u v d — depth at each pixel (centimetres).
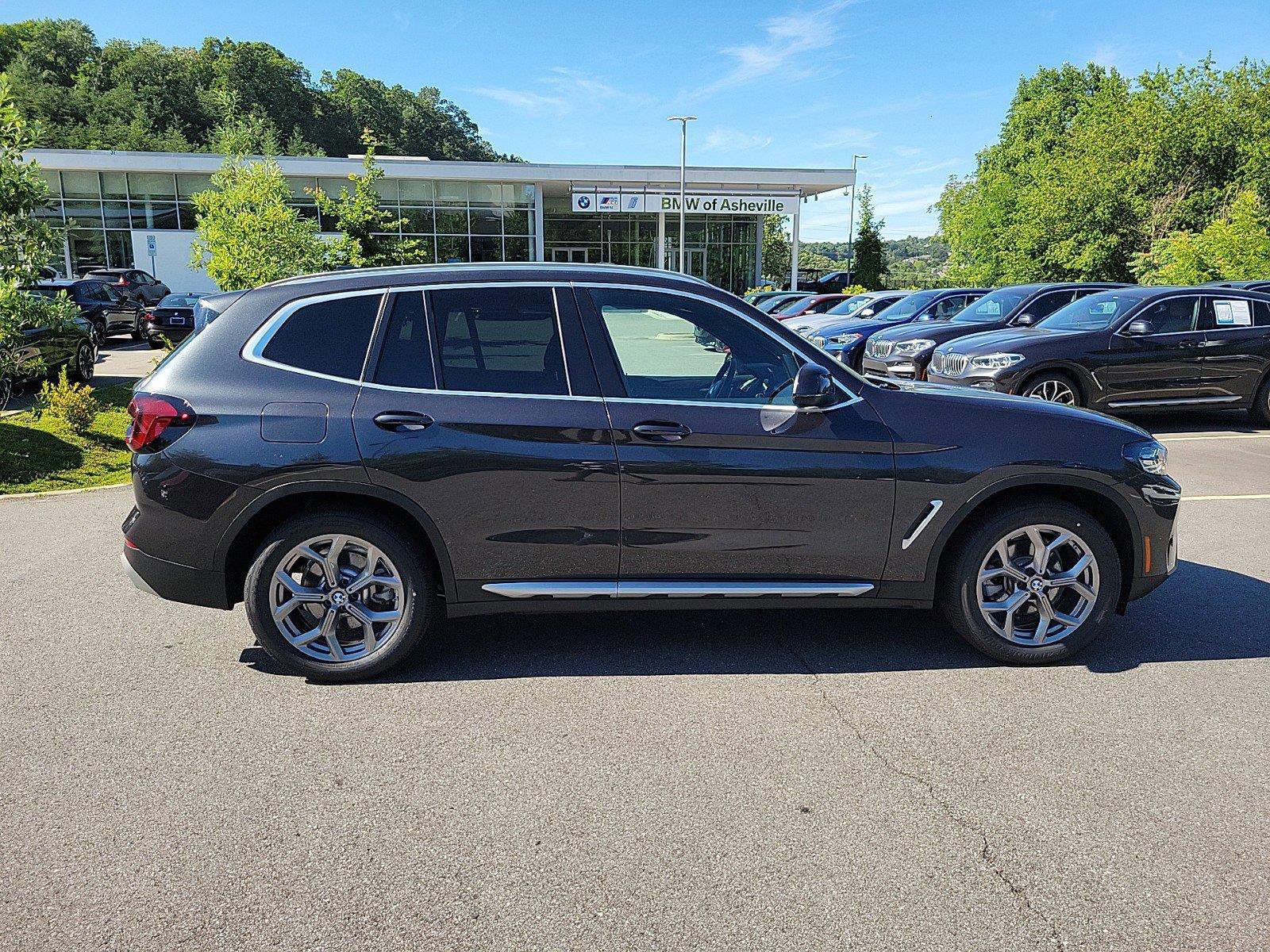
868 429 377
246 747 327
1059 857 262
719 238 4644
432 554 381
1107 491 385
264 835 273
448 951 224
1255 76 3030
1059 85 5209
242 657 410
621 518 373
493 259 3931
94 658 408
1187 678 385
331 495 374
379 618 377
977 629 392
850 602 390
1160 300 1012
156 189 3572
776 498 376
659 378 379
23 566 547
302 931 231
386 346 369
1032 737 334
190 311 2183
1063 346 983
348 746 329
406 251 1912
